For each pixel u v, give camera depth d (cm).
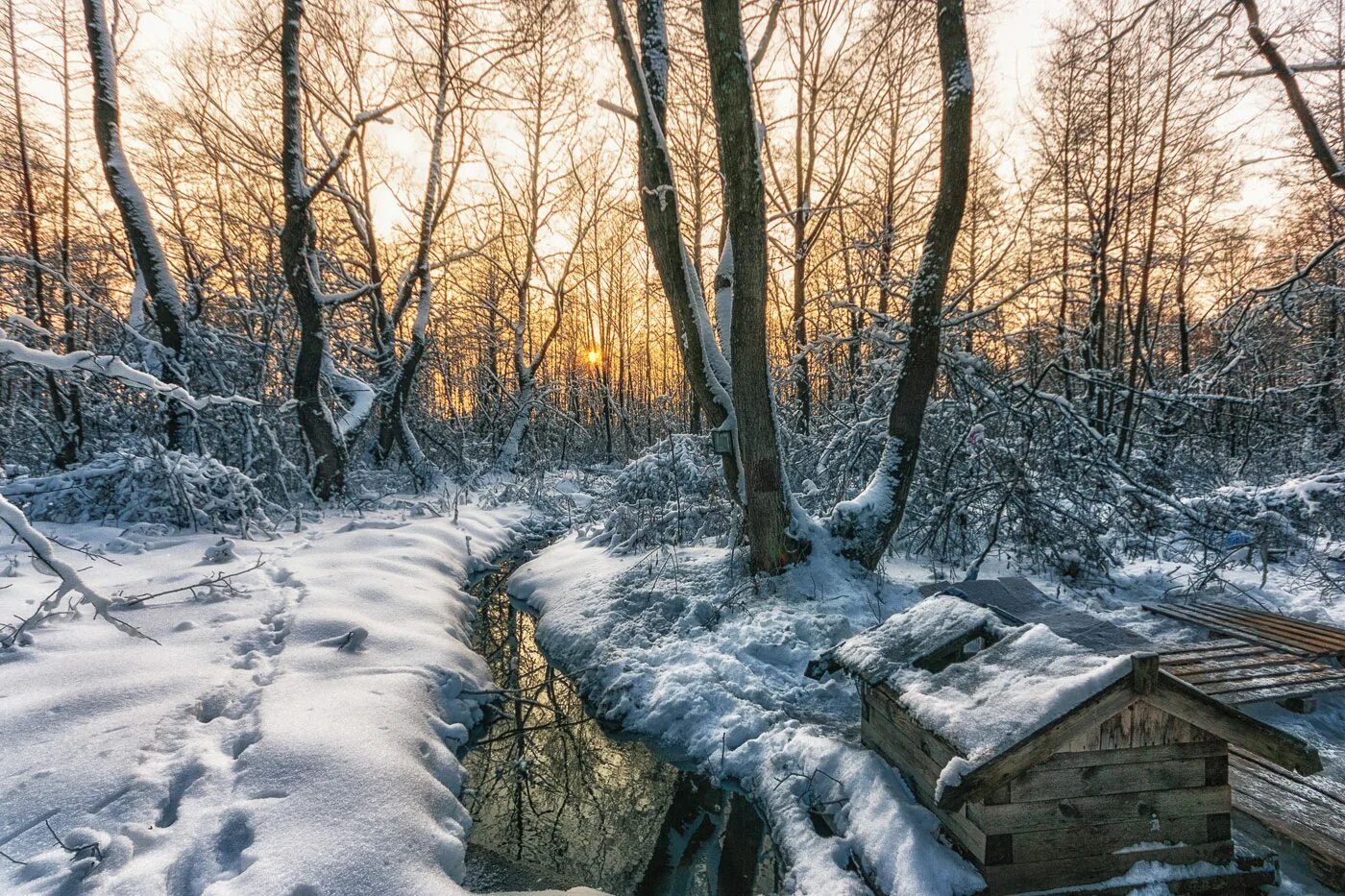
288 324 1248
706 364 678
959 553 819
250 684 412
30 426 1036
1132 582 693
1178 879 257
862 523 671
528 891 323
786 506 662
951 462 853
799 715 461
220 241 1326
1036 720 251
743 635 566
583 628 653
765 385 645
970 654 371
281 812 296
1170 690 250
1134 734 257
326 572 632
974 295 1028
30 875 254
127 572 578
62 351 989
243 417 970
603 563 835
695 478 996
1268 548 737
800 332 1356
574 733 505
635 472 1079
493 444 1995
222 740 351
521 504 1437
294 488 1056
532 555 1084
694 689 507
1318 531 780
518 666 632
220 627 486
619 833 388
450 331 2122
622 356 3209
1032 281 718
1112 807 259
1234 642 482
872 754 365
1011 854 257
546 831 387
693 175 1622
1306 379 1402
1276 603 604
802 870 317
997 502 806
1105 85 1457
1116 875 259
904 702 312
